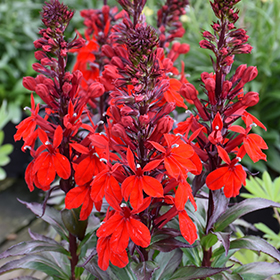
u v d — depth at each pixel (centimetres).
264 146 37
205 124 39
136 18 44
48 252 47
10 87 146
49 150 38
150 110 37
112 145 37
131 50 35
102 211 45
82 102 40
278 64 96
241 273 43
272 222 82
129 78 36
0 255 40
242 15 102
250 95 36
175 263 42
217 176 37
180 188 35
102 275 38
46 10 38
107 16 55
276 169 97
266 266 43
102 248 36
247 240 40
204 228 42
